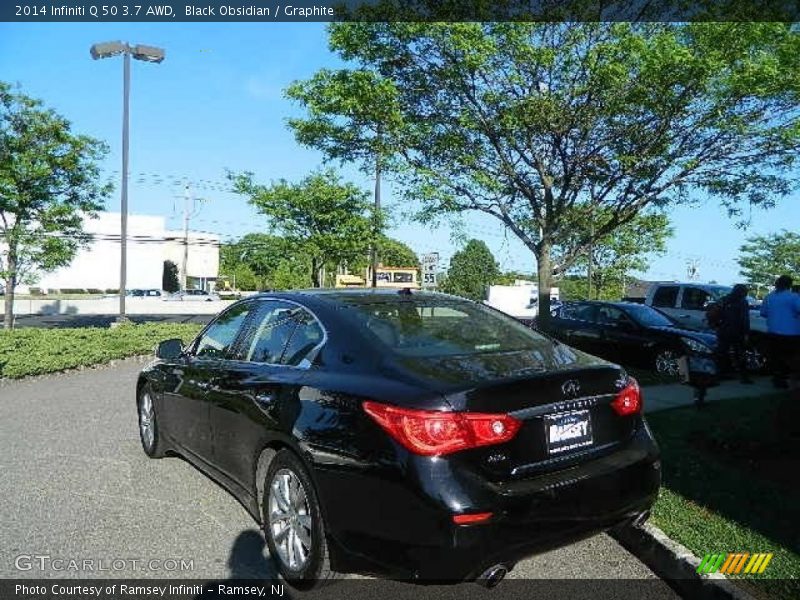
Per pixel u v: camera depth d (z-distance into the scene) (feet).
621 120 36.04
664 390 32.09
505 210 41.22
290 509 12.35
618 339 41.39
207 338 17.42
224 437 14.94
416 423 10.26
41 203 61.05
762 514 14.62
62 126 59.93
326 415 11.57
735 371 36.47
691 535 13.41
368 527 10.64
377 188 70.49
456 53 34.88
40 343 42.16
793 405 19.85
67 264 63.77
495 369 11.41
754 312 48.32
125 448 21.47
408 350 12.19
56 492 17.15
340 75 37.55
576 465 11.16
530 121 34.96
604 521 11.15
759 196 38.81
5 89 57.16
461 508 9.82
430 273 61.98
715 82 33.09
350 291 15.21
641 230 50.37
